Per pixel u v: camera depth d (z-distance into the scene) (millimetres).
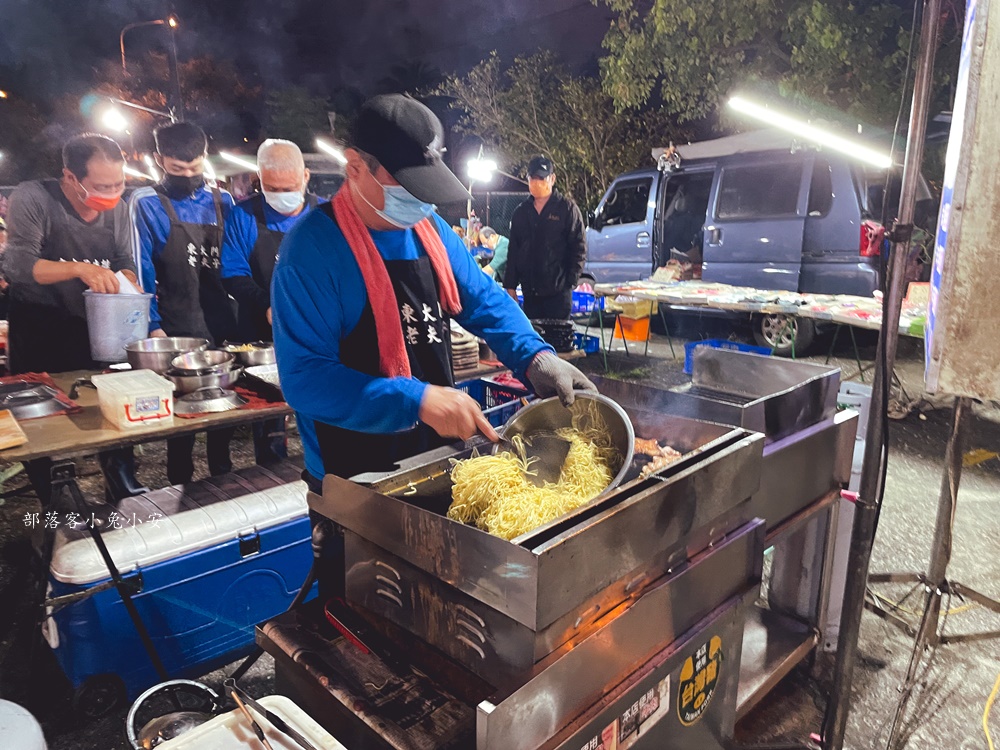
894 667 2467
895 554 3201
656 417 1849
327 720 1343
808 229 6570
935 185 6500
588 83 12781
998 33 1021
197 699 2338
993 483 3986
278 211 3545
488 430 1517
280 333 1627
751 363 2457
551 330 3410
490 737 1061
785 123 2582
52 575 2137
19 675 2453
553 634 1146
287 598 2518
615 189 8766
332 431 1806
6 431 2123
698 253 8188
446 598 1257
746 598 1629
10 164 12414
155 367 2686
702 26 8258
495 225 12406
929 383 1191
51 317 3244
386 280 1695
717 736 1716
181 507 2391
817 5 7305
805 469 2098
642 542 1289
